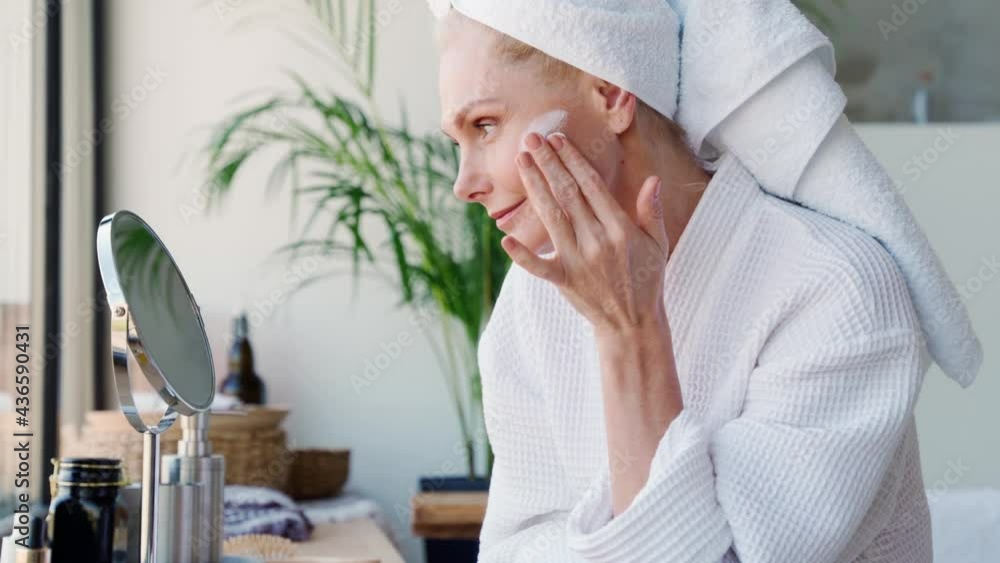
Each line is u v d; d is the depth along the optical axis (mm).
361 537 1842
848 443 819
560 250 820
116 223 882
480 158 892
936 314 909
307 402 2629
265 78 2654
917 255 903
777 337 882
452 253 2551
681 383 933
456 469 2650
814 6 2479
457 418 2662
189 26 2635
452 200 2621
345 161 2498
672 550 804
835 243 887
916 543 966
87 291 2523
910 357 851
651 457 834
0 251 2074
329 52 2674
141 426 902
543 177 818
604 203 811
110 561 1129
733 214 938
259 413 2053
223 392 2355
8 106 2121
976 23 2471
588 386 1016
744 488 810
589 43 856
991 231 2484
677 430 829
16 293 2129
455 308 2436
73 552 1107
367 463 2639
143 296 896
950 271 2490
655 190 815
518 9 855
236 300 2619
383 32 2678
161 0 2627
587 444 1013
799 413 837
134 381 2539
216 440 2027
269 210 2637
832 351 837
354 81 2672
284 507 1811
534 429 1050
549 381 1027
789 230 913
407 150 2514
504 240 815
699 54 927
